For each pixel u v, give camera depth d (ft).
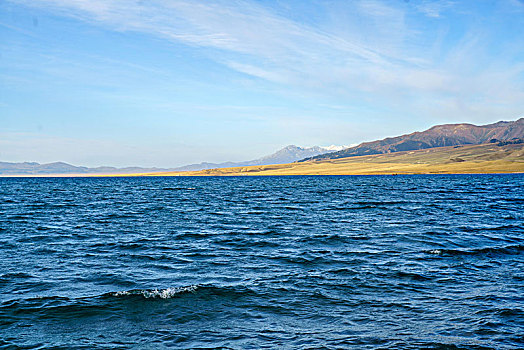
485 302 43.65
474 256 66.39
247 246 77.97
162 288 49.96
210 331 36.99
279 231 96.94
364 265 61.11
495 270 57.47
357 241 81.41
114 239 87.15
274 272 57.72
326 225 106.63
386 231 94.07
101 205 183.01
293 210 150.92
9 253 72.08
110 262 64.90
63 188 412.57
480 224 104.42
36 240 85.92
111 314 41.34
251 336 35.78
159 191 331.36
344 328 37.29
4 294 47.85
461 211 138.62
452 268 58.70
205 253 71.56
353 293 47.39
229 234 93.25
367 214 132.57
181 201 208.64
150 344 34.42
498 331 36.09
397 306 42.86
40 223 115.44
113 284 52.11
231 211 150.41
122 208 166.61
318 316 40.29
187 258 67.62
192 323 38.91
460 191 269.85
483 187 322.34
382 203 176.04
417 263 62.03
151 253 71.82
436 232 91.30
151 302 44.73
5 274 57.26
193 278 54.80
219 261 65.16
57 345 34.40
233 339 35.19
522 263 61.57
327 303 44.04
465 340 34.42
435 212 135.95
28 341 35.27
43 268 60.90
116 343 34.68
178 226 108.37
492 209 144.87
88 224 113.29
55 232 97.71
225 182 592.19
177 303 44.39
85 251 73.82
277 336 35.73
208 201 206.39
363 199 203.82
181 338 35.55
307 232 94.63
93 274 57.31
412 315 40.29
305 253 70.49
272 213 140.87
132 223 115.55
